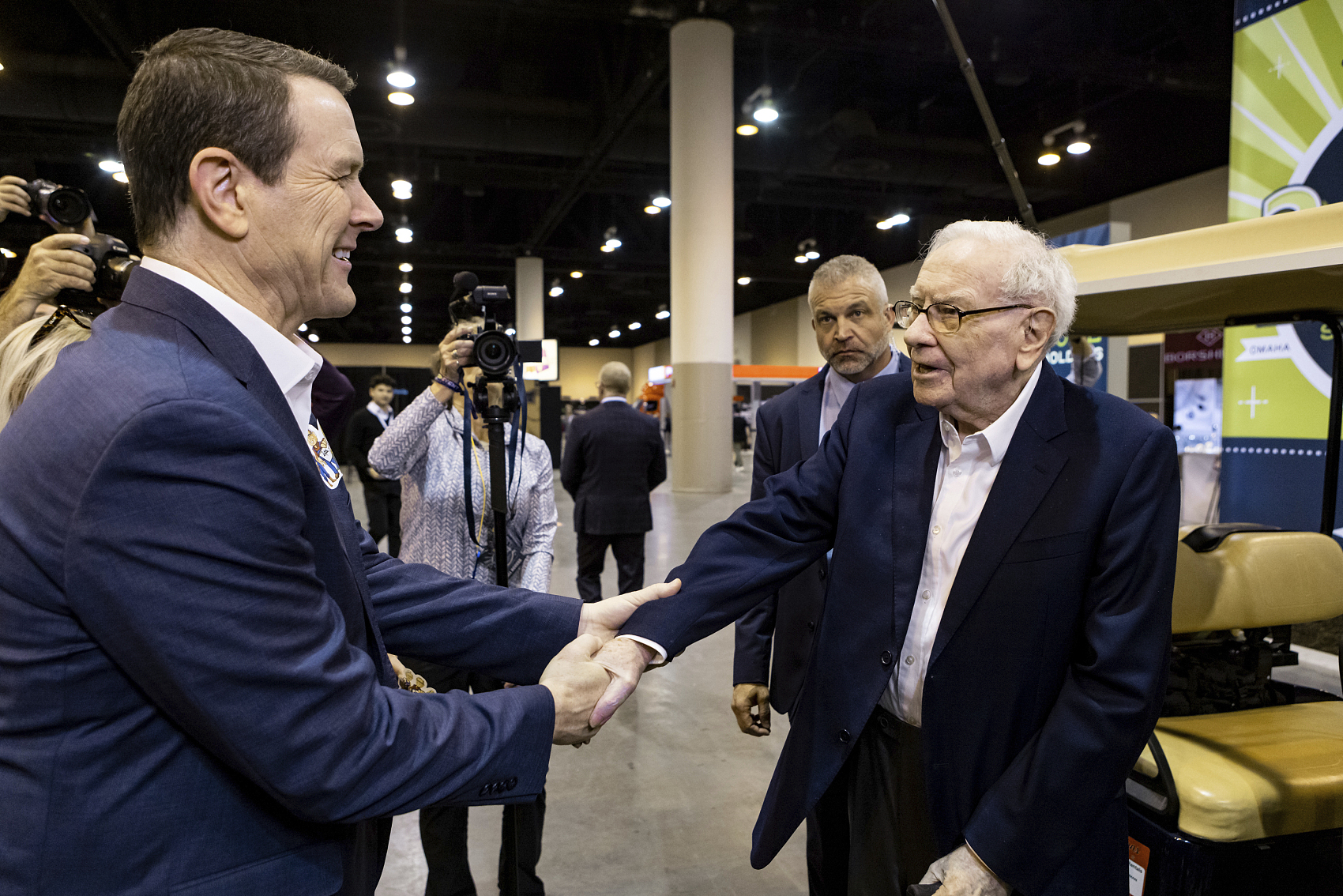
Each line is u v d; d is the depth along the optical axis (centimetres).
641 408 1936
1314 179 317
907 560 111
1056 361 453
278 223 72
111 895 62
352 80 80
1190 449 571
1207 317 167
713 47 832
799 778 117
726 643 410
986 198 1302
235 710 61
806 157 1059
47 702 61
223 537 60
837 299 175
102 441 58
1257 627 162
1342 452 319
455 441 202
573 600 112
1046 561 100
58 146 1037
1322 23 311
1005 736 102
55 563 59
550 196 1511
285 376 76
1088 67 816
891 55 835
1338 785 130
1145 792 138
